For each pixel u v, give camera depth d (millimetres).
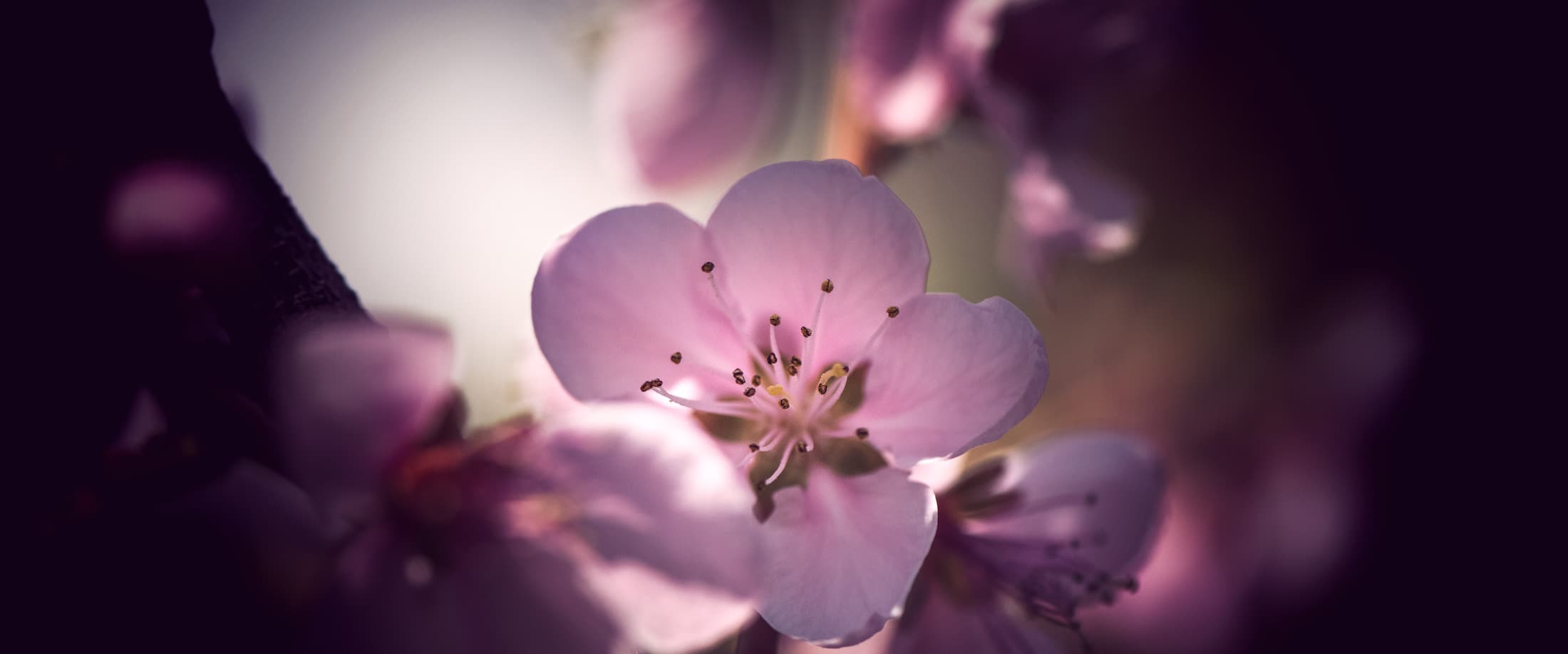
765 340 153
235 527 135
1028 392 148
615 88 247
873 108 214
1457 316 347
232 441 139
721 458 141
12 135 140
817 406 154
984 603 170
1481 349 337
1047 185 232
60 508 136
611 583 140
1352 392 328
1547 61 376
